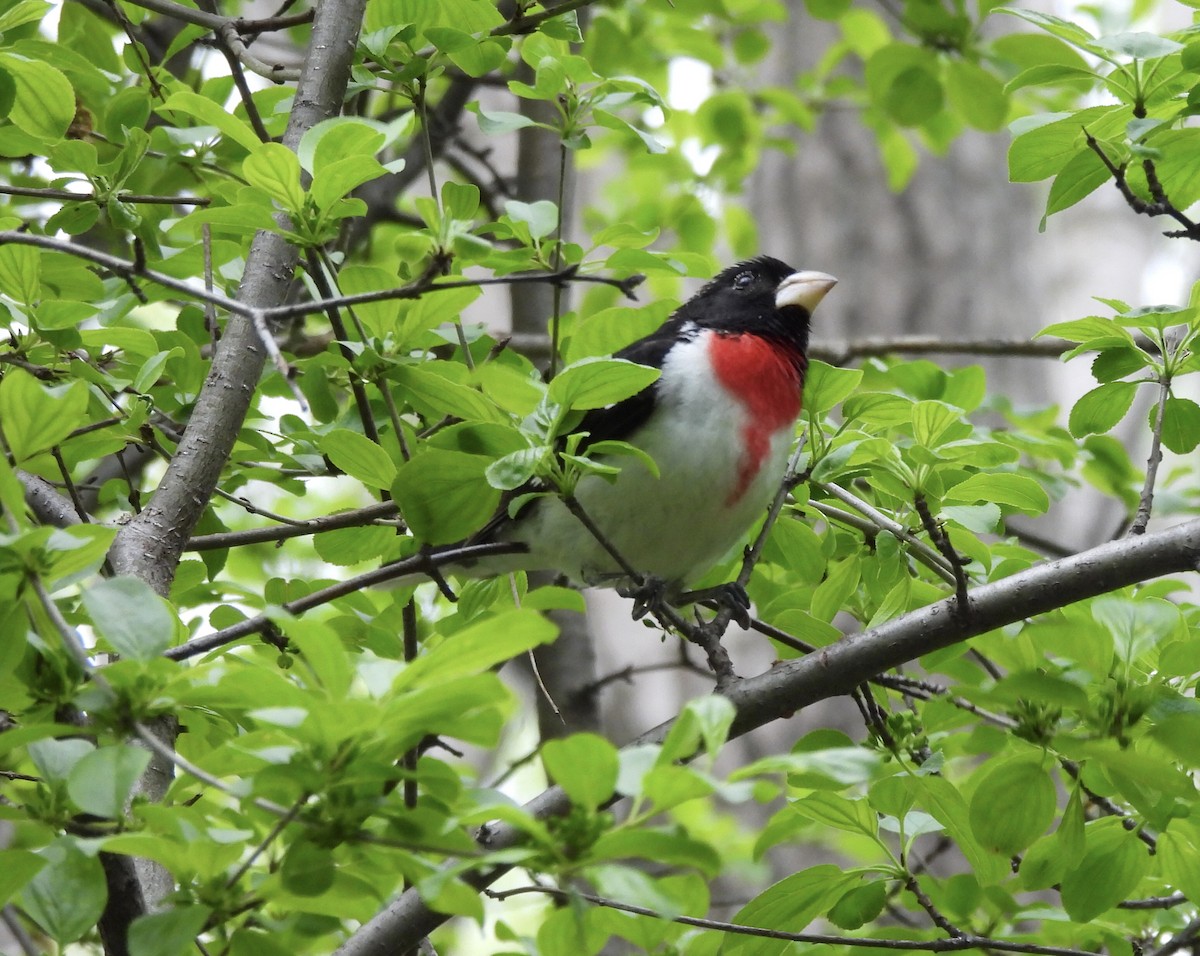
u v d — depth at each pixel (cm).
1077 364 2406
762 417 875
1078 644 565
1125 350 715
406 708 427
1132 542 693
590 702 1068
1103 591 689
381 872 496
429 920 619
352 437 656
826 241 2044
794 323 927
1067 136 698
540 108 1174
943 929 721
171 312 1437
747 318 926
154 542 701
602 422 861
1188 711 549
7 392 504
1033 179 722
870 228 2042
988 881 679
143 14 1101
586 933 539
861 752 434
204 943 546
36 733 447
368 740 439
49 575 471
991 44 1213
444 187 755
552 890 675
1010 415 1120
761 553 860
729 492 868
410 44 774
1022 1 1959
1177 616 581
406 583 816
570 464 600
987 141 2088
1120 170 661
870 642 698
